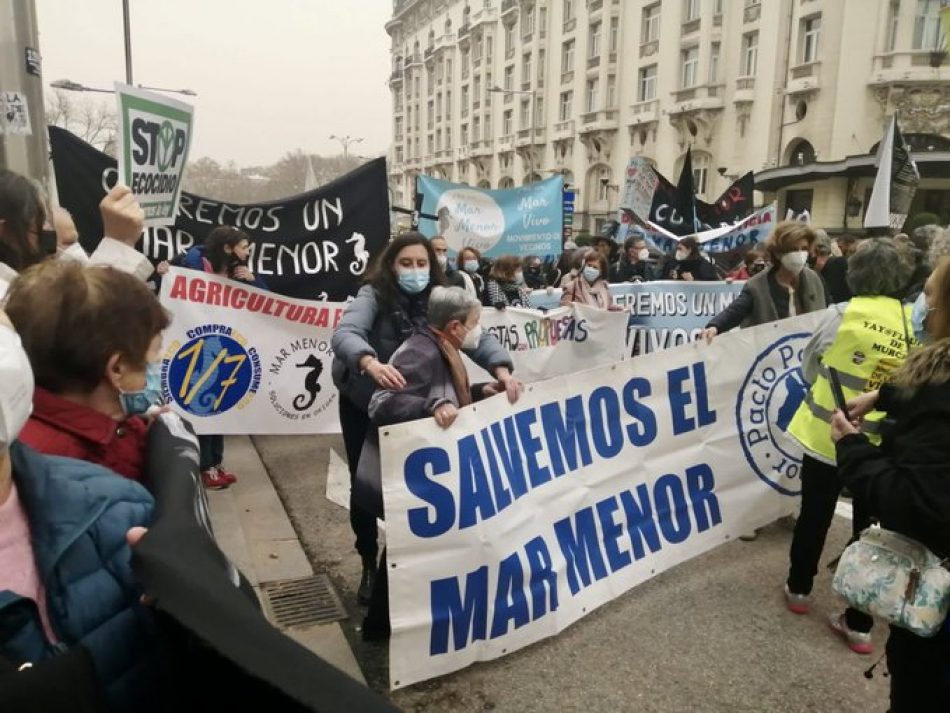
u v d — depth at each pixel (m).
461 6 64.81
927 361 1.79
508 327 6.19
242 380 5.15
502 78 56.28
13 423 1.02
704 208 11.80
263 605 3.33
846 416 2.12
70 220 2.95
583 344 6.52
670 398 3.58
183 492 1.16
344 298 5.87
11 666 0.90
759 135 31.86
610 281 10.23
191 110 3.29
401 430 2.62
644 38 38.66
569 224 17.62
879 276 3.00
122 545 1.13
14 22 3.96
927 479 1.73
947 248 2.88
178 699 1.01
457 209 9.49
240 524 4.18
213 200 5.58
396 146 87.50
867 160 23.89
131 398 1.42
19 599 1.04
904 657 1.90
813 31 29.20
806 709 2.69
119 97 2.85
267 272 5.68
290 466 5.32
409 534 2.65
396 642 2.64
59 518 1.11
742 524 3.91
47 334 1.30
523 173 53.16
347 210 5.82
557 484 3.13
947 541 1.73
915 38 26.41
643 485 3.50
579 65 44.28
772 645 3.09
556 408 3.15
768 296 4.20
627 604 3.41
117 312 1.34
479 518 2.80
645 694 2.76
